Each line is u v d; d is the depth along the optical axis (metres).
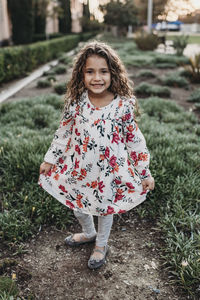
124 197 1.98
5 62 8.95
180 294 1.97
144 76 9.98
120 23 27.59
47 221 2.65
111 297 1.96
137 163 1.94
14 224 2.44
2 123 4.79
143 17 27.48
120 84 1.87
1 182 3.11
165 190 2.90
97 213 1.99
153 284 2.05
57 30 30.78
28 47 11.09
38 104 5.48
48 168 2.04
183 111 5.78
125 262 2.24
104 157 1.86
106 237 2.17
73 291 1.99
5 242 2.38
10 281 1.98
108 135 1.84
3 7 18.31
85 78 1.83
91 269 2.17
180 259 2.18
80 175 1.93
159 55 15.05
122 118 1.86
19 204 2.75
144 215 2.71
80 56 1.85
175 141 3.87
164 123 4.96
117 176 1.92
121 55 15.09
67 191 2.02
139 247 2.38
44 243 2.42
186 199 2.78
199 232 2.38
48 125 4.70
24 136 4.02
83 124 1.86
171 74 9.65
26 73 10.64
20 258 2.25
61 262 2.23
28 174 3.14
